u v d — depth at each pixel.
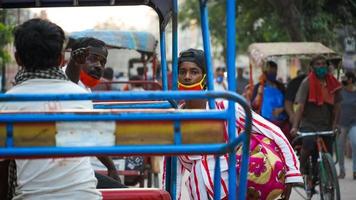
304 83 8.52
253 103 11.44
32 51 3.31
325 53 12.18
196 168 4.14
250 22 19.58
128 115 2.95
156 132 2.98
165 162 4.61
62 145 2.93
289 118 10.31
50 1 4.63
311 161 8.37
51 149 2.90
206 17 3.91
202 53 4.43
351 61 17.95
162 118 2.97
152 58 11.50
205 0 3.86
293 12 14.97
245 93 15.02
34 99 2.86
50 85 3.32
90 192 3.37
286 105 10.30
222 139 3.03
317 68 8.48
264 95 11.04
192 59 4.39
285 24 15.20
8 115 2.92
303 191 9.80
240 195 3.15
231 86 3.25
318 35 15.25
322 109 8.46
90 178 3.39
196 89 4.40
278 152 4.09
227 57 3.26
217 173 3.80
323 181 7.96
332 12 15.36
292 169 4.05
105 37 10.02
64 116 2.93
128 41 10.19
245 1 17.62
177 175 4.54
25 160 3.31
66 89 3.33
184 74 4.41
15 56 3.41
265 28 19.50
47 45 3.30
